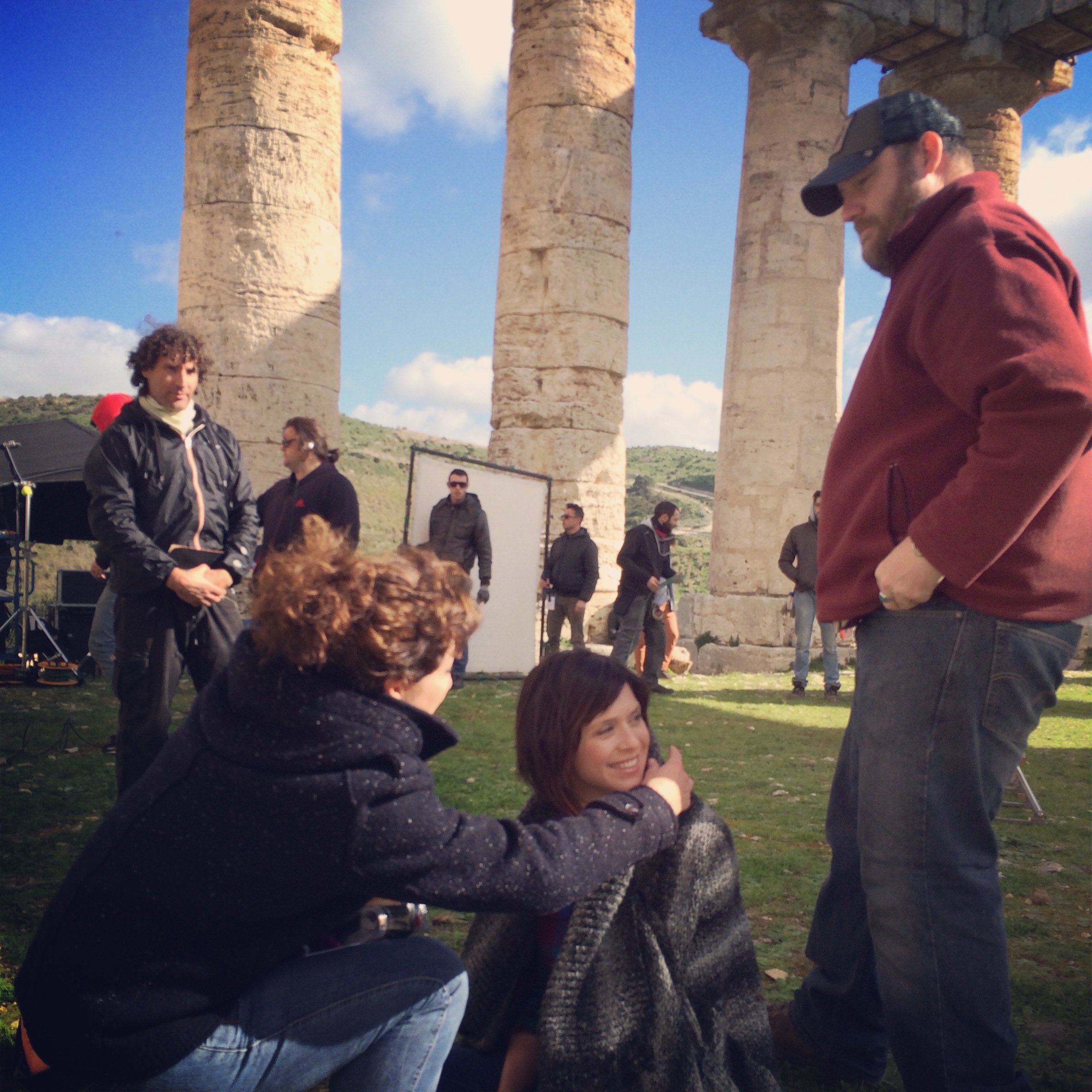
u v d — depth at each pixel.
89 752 5.88
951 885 1.95
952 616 1.94
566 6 12.09
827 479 2.27
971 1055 1.96
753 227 13.08
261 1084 1.66
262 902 1.55
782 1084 2.34
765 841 4.31
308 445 5.77
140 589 3.73
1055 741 7.20
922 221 2.08
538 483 10.62
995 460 1.76
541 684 2.08
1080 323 1.95
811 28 12.80
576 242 12.09
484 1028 2.05
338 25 11.48
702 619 13.12
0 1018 2.46
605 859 1.75
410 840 1.56
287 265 10.86
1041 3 14.03
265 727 1.54
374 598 1.59
